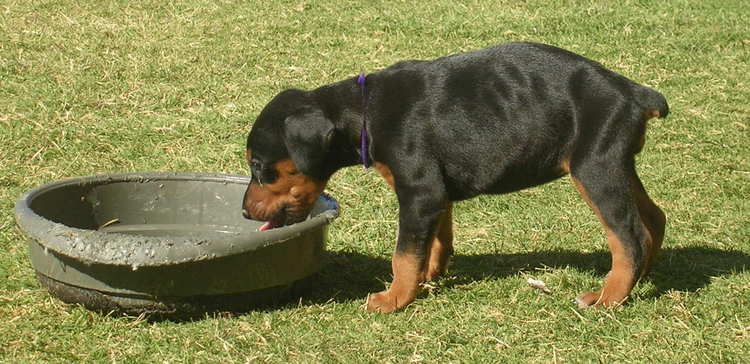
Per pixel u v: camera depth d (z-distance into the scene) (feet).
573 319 7.69
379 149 7.73
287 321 7.64
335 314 7.73
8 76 10.71
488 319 7.70
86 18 12.08
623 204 7.63
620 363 7.33
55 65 10.93
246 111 10.37
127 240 7.39
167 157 9.76
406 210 7.73
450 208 8.04
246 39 11.70
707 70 11.35
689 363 7.32
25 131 9.91
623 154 7.60
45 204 7.98
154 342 7.45
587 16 12.64
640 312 7.73
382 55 11.43
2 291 7.91
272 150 7.73
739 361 7.34
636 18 12.57
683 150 10.04
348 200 9.21
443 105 7.71
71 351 7.40
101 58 11.10
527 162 7.73
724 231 8.84
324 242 7.88
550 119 7.68
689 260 8.40
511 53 7.81
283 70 11.09
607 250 8.55
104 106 10.38
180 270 7.46
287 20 12.35
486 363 7.34
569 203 9.23
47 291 7.79
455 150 7.72
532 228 8.87
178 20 12.19
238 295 7.63
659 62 11.48
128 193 8.36
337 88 7.83
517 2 13.12
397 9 12.79
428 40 11.87
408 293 7.78
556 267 8.31
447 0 13.15
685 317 7.70
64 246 7.41
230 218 8.45
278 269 7.66
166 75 10.89
